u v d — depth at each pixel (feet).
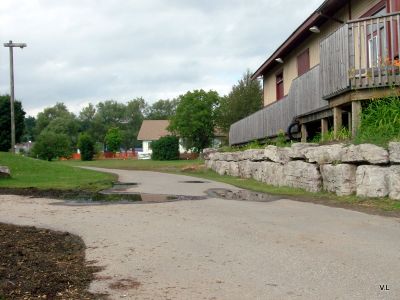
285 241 21.49
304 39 69.56
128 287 15.52
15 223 28.17
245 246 20.76
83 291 15.12
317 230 23.67
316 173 39.47
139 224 26.81
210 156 91.97
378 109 36.17
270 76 92.02
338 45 40.19
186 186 53.47
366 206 30.66
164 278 16.44
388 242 20.59
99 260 18.94
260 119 76.59
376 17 37.76
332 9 57.21
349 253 18.99
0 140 155.02
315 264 17.61
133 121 408.67
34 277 16.30
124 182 61.26
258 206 33.47
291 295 14.40
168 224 26.61
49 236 23.82
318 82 48.49
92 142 202.28
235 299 14.19
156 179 67.31
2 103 155.43
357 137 35.94
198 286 15.48
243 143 91.15
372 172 32.65
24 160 85.10
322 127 48.83
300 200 36.22
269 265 17.69
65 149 199.21
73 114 397.60
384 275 16.08
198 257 19.11
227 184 55.67
